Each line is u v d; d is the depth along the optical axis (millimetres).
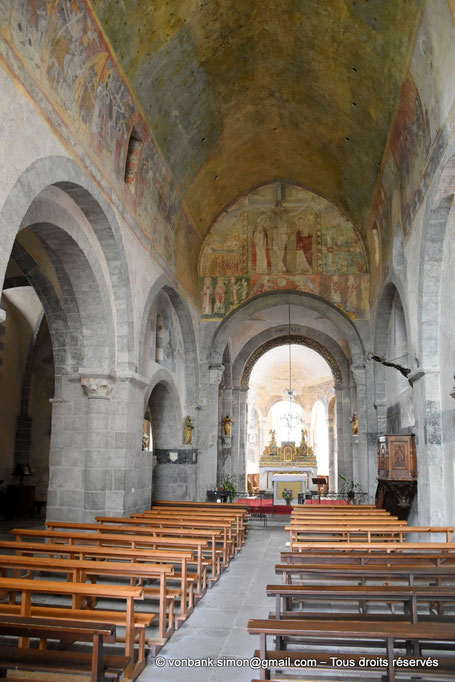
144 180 15320
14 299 20391
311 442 42094
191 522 12172
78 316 13211
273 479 25672
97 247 12953
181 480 19906
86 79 11078
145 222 15445
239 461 30188
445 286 12500
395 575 7148
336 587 6188
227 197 22156
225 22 13867
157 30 12555
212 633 7477
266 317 29031
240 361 30844
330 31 13945
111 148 12703
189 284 20688
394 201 15938
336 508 15984
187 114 16062
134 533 10742
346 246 21984
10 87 8438
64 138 10273
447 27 10039
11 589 6020
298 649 6590
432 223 12133
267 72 16781
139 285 14797
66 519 13055
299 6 13727
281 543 15383
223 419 29484
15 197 8539
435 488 12680
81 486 13125
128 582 10109
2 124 8227
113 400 13523
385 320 19422
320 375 40688
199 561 9078
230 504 17078
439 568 7164
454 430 11797
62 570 6902
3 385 19625
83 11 10305
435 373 12969
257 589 10008
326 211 22312
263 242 22359
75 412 13438
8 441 19797
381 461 15930
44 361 20797
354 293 21562
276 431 43844
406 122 13445
